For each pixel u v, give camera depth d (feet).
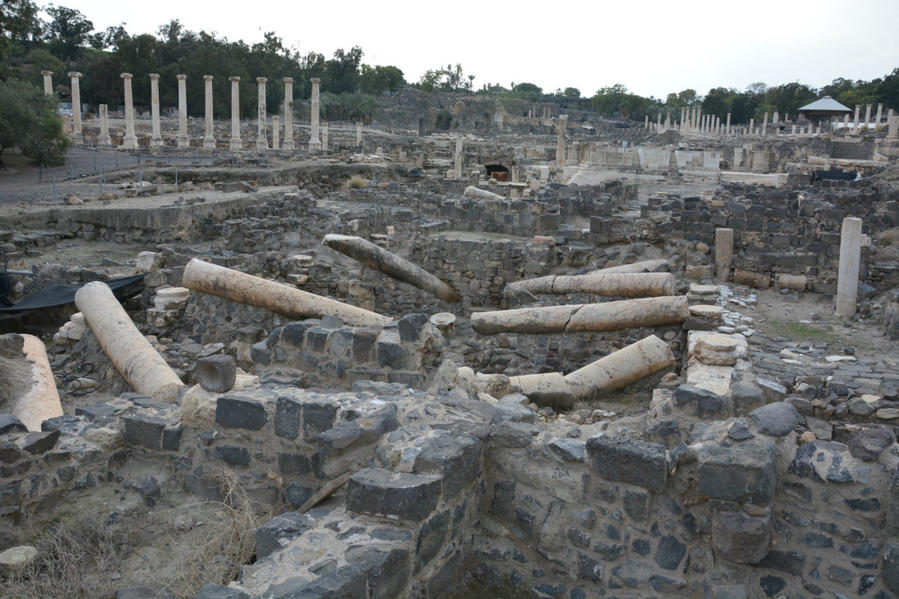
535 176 175.42
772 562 17.15
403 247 77.05
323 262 71.61
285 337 27.63
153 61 311.68
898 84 378.94
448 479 17.58
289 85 220.84
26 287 71.82
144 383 38.40
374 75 430.20
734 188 110.22
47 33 390.83
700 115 407.23
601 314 51.57
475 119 395.34
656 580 17.53
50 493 21.91
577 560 18.33
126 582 18.89
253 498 21.88
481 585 18.88
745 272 63.62
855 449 17.31
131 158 175.52
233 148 204.64
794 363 41.34
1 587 18.39
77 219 96.12
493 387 42.29
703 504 17.42
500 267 73.41
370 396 22.45
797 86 462.19
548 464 18.83
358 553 15.26
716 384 36.19
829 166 154.61
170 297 56.70
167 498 22.71
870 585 16.35
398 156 229.66
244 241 78.43
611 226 74.38
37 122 148.66
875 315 52.16
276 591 13.85
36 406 36.55
